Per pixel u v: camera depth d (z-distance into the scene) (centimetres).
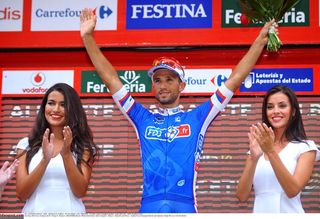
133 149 955
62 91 747
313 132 934
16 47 966
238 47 948
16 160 683
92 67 966
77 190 710
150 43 951
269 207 700
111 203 946
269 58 948
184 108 947
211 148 944
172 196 709
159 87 755
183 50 955
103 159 955
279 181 679
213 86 947
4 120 970
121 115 960
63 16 966
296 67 944
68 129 690
